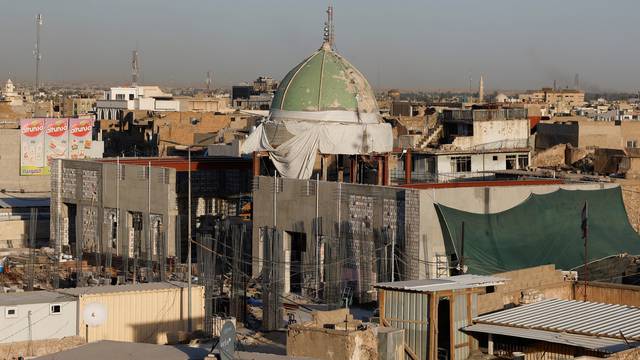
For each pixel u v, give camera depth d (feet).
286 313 207.00
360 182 268.21
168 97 612.29
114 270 256.93
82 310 156.46
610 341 135.95
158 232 266.98
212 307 188.03
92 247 283.18
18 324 152.35
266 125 260.83
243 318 200.95
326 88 260.21
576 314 150.61
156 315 163.63
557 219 231.50
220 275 229.66
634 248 236.43
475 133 348.79
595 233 234.99
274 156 258.98
